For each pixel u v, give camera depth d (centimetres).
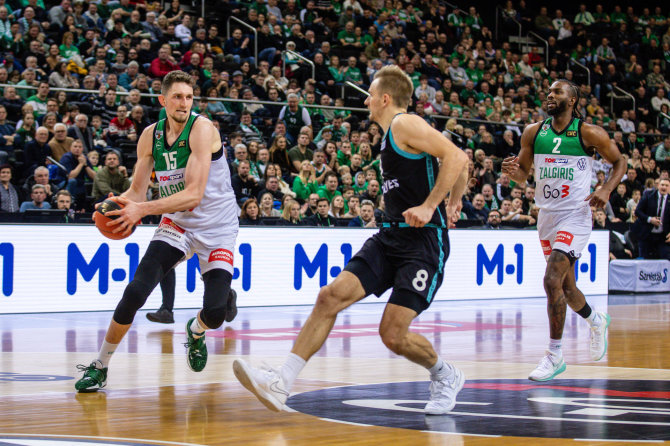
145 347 768
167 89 524
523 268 1525
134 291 518
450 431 411
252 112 1727
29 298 1109
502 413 463
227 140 1611
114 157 1304
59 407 471
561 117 653
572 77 2617
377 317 1129
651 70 2759
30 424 420
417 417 449
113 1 1916
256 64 1998
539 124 669
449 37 2530
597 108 2416
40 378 582
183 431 409
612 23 2872
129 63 1692
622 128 2391
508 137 1961
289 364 430
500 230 1491
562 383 581
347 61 2106
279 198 1455
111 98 1541
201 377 593
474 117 2139
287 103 1719
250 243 1251
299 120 1722
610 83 2645
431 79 2131
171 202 513
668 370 653
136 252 1187
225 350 759
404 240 459
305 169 1484
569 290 657
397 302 451
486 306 1333
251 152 1516
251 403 491
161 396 513
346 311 1227
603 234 1609
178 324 994
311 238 1313
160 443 378
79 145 1348
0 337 841
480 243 1463
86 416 445
